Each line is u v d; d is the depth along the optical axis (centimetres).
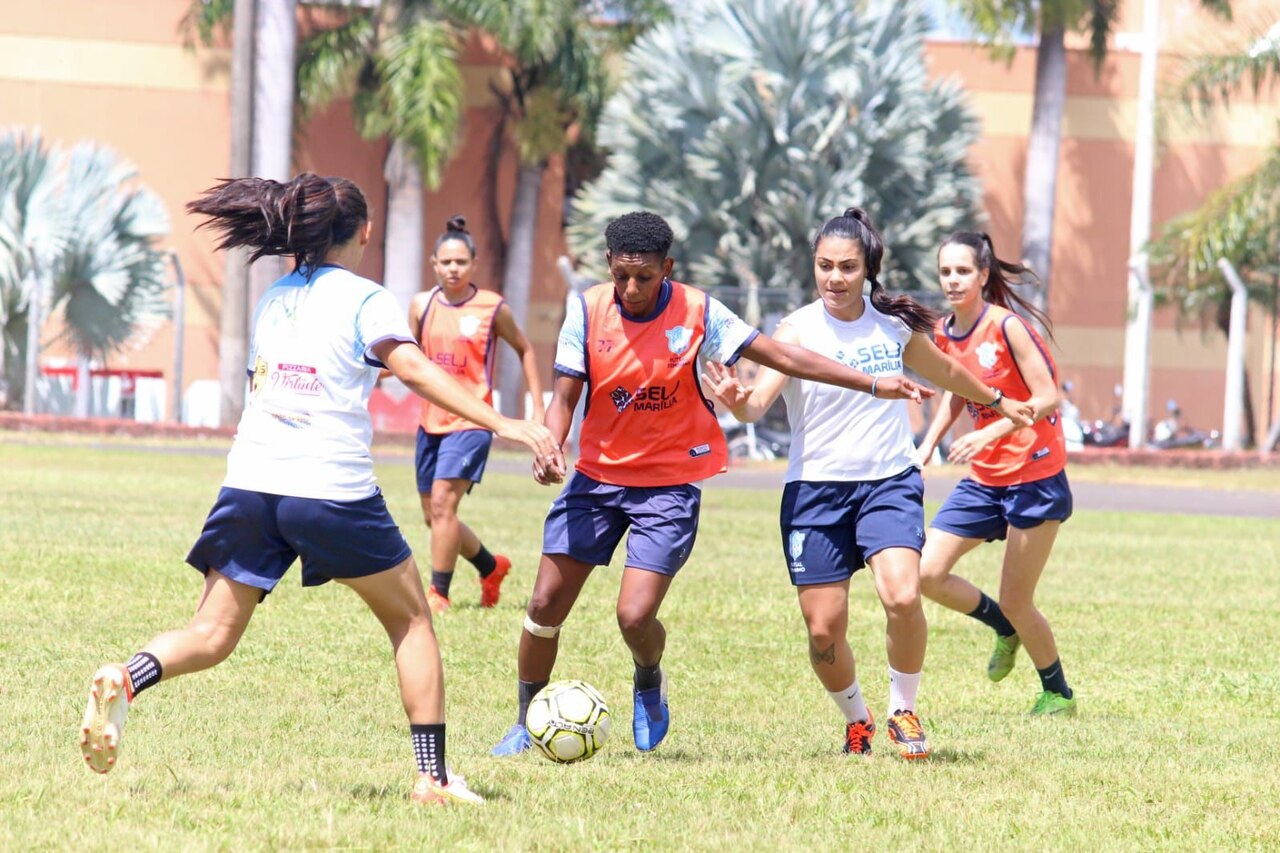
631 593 1241
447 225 2180
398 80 7325
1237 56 6662
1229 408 6962
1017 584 1569
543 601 1267
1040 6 7756
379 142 9062
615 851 932
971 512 1612
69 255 7625
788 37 7612
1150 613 2356
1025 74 9331
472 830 962
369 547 1017
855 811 1073
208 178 9225
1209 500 5397
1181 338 9362
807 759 1284
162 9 9162
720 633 2025
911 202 7788
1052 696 1585
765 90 7712
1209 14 7812
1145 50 8412
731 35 7700
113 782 1059
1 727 1236
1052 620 2258
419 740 1046
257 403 1018
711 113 7681
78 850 876
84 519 3108
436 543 2139
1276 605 2517
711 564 2856
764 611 2241
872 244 1317
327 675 1595
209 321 9225
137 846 888
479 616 2103
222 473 4747
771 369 1293
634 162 7750
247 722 1332
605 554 1273
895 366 1321
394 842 927
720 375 1227
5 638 1700
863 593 2541
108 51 9144
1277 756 1350
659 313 1238
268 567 1020
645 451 1255
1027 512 1562
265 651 1717
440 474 2125
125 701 953
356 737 1291
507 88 8969
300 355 1011
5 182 7612
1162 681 1778
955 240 1577
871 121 7631
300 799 1026
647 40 7856
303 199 1020
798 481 1312
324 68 7888
